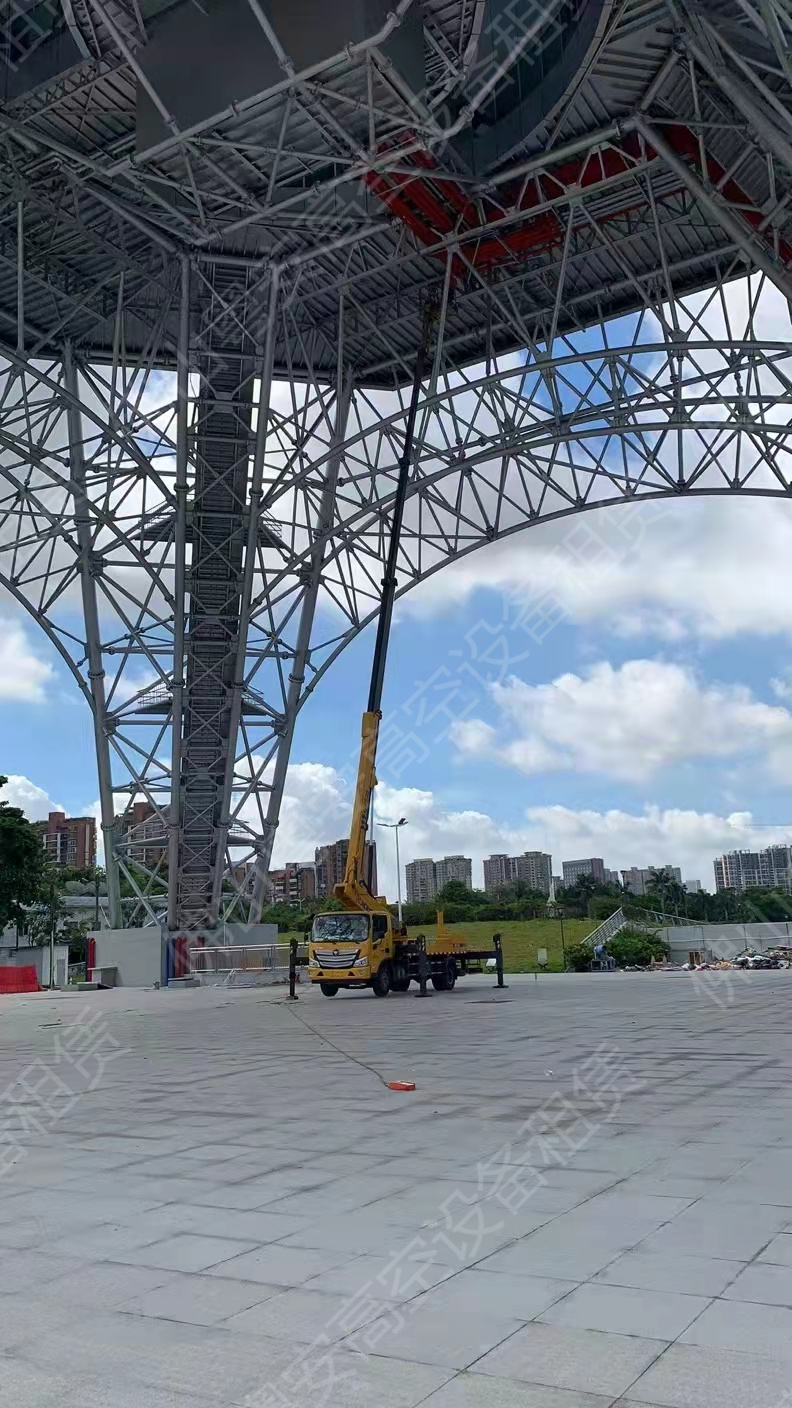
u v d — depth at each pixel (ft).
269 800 134.72
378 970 97.60
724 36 69.97
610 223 106.73
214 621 123.75
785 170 86.33
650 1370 13.71
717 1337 14.70
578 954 190.19
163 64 77.51
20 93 79.92
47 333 116.37
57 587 123.13
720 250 105.60
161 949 137.18
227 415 116.26
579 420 113.19
